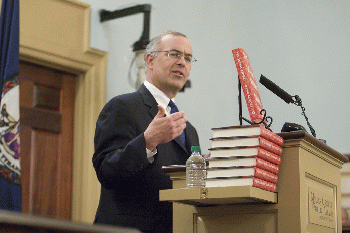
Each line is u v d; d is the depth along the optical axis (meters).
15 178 4.72
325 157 3.20
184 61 4.11
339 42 8.05
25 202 6.74
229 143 2.78
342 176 6.57
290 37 8.49
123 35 7.95
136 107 3.77
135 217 3.50
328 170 3.26
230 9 9.15
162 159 3.68
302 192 2.84
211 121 8.63
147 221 3.50
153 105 3.89
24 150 6.83
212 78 8.81
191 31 8.77
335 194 3.34
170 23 8.51
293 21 8.52
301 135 2.85
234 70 8.91
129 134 3.60
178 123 3.31
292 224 2.79
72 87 7.51
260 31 8.80
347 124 7.71
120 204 3.55
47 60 6.99
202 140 8.51
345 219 6.22
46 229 1.29
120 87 7.79
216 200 2.80
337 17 8.15
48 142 7.13
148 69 4.20
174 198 2.80
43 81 7.17
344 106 7.79
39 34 6.92
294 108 8.12
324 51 8.13
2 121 4.78
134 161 3.24
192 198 2.75
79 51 7.38
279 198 2.85
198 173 3.03
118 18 7.69
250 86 3.44
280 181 2.87
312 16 8.37
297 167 2.84
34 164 6.92
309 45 8.29
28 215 1.26
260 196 2.68
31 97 7.02
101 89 7.53
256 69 8.67
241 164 2.71
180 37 4.17
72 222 1.34
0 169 4.68
